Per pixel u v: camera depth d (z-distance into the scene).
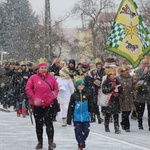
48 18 32.72
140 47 21.16
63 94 21.42
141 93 19.53
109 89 18.73
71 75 23.58
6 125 21.30
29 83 14.63
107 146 15.34
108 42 21.36
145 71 19.45
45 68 14.69
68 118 14.55
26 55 65.00
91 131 19.39
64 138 17.31
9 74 30.83
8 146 15.30
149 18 50.78
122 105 19.44
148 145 15.71
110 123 22.70
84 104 14.41
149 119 19.56
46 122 14.51
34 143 16.00
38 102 14.40
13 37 85.00
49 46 32.91
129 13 21.27
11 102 30.64
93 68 22.70
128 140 16.88
